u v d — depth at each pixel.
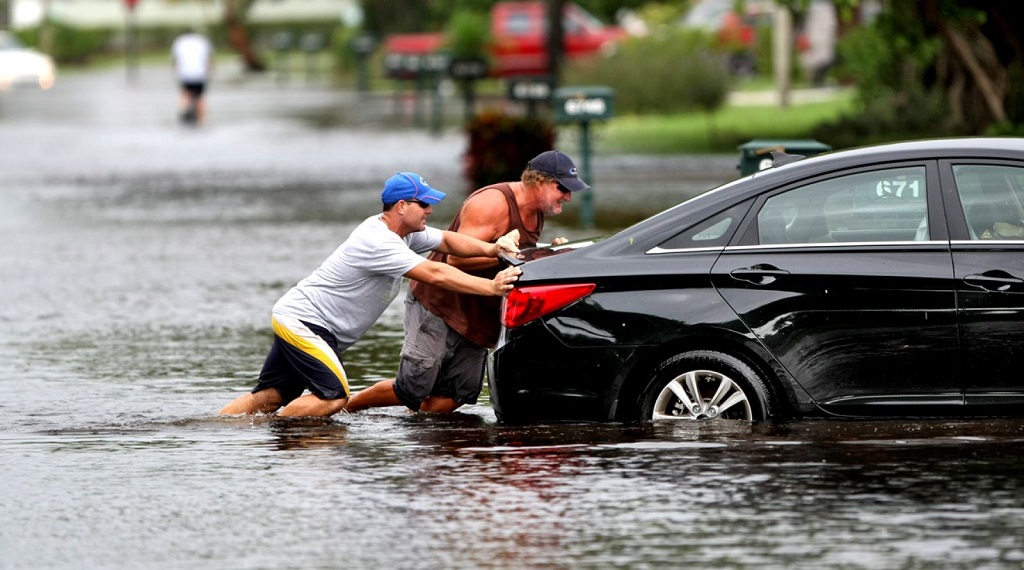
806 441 28.98
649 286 29.58
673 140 102.38
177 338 43.34
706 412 29.97
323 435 31.34
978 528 23.58
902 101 89.88
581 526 24.12
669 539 23.36
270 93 176.38
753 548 22.83
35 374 38.53
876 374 29.33
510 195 32.56
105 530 24.45
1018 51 75.06
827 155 30.19
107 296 50.69
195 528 24.47
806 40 142.38
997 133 71.56
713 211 29.83
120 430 32.19
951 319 29.09
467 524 24.38
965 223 29.33
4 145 113.19
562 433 30.33
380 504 25.69
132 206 76.62
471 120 78.19
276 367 33.53
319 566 22.39
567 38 154.88
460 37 157.75
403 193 32.12
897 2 76.44
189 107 131.25
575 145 103.00
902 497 25.31
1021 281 28.92
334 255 32.78
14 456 29.67
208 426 32.56
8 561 22.94
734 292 29.42
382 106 149.00
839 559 22.23
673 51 119.31
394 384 33.31
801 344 29.36
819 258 29.31
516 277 30.02
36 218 72.19
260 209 74.31
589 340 29.67
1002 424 30.36
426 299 32.88
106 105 159.50
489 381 30.69
